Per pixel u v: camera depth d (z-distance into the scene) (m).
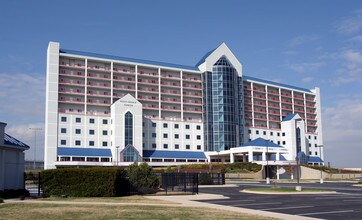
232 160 129.88
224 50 142.88
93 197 39.97
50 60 115.31
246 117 148.50
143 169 46.19
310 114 176.25
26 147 44.53
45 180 40.66
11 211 25.98
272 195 45.50
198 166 110.69
